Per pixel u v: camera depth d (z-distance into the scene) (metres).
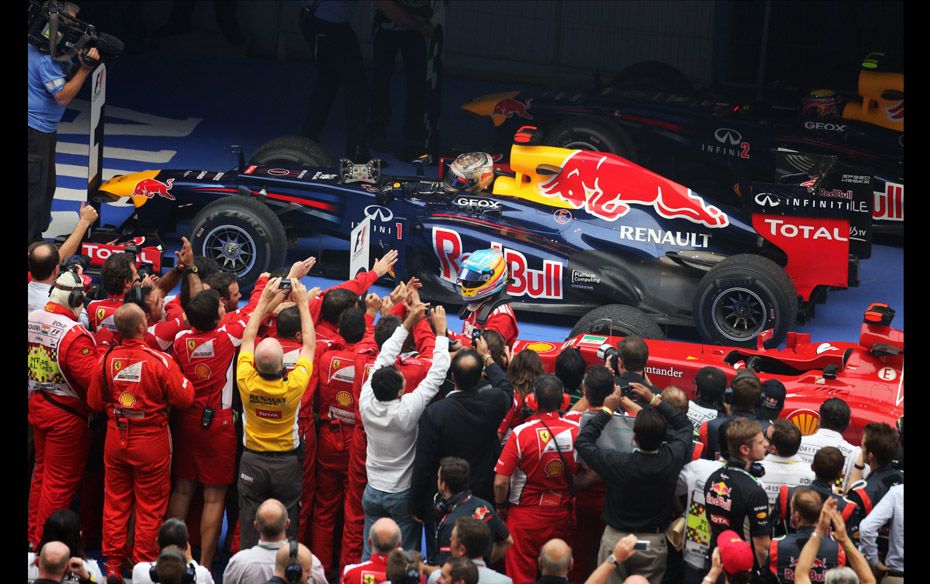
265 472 17.83
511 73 50.56
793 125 35.56
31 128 28.33
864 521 16.08
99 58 28.55
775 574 15.20
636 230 28.62
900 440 17.83
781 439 16.44
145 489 18.12
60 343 18.23
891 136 34.38
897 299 32.16
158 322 19.61
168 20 50.41
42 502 18.92
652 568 16.16
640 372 18.36
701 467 16.28
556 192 29.34
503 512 17.58
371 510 17.83
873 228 34.28
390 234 29.38
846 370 22.75
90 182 29.81
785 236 28.33
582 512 17.48
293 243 31.72
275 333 19.47
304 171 30.70
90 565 15.12
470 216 28.98
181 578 13.89
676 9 49.03
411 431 17.47
